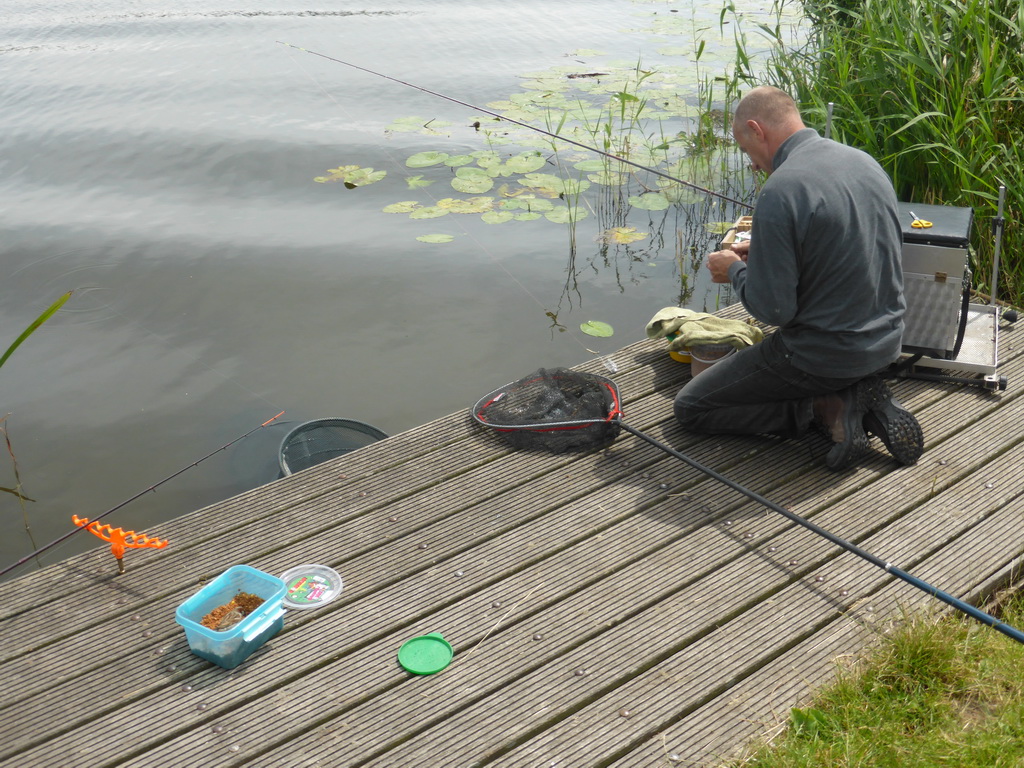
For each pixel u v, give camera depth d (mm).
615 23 10883
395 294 5000
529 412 3160
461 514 2803
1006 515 2773
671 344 3502
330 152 6938
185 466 3729
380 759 2049
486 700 2191
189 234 5660
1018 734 2057
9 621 2420
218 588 2420
